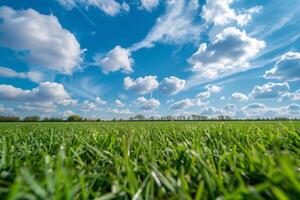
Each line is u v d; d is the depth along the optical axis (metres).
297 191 1.07
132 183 1.40
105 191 1.56
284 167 1.06
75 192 1.35
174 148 2.60
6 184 1.46
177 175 1.65
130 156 2.53
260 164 1.62
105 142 3.13
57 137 4.23
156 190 1.49
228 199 1.04
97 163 2.17
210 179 1.48
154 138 4.05
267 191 1.18
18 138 4.20
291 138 3.09
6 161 1.95
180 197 1.22
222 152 2.71
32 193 1.19
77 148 2.70
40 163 1.86
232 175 1.69
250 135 4.02
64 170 1.44
